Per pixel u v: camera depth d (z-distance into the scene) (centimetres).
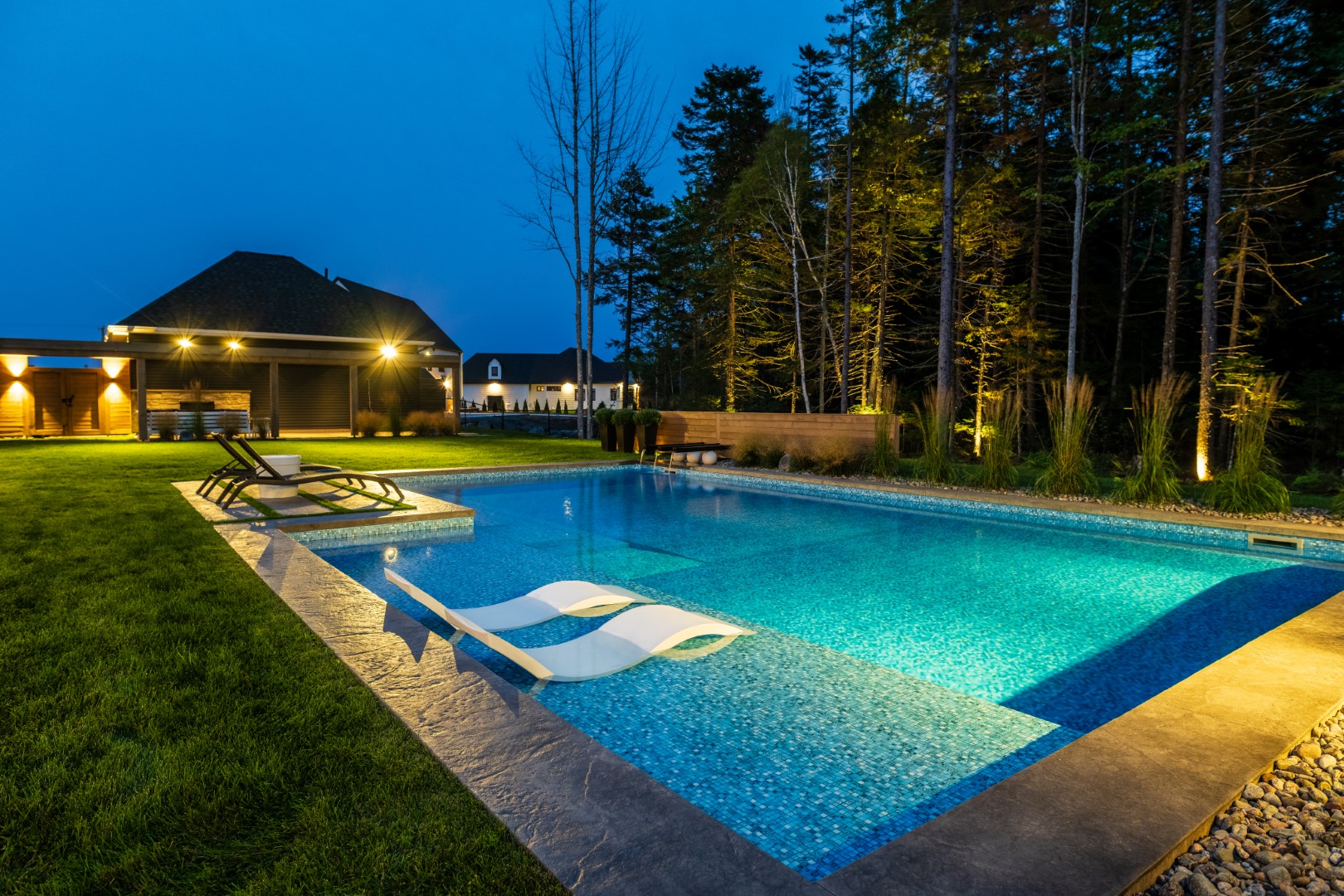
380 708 255
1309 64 1488
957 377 1950
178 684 276
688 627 389
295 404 2342
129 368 2111
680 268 3119
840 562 634
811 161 2016
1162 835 181
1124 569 610
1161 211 1891
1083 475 901
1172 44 1605
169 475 1027
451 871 163
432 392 2711
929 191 1825
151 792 199
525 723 240
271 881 162
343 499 835
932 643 425
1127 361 2091
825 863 210
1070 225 1958
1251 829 198
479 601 506
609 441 1677
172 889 161
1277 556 662
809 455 1228
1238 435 818
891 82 1730
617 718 310
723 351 2595
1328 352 1820
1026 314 1959
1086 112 1759
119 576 453
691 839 175
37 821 186
